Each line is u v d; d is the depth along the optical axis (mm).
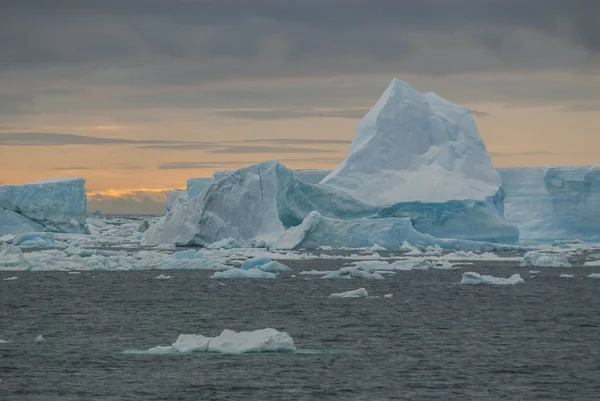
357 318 57094
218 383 36812
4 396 34875
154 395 35062
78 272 93500
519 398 35219
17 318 57156
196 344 43281
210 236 122625
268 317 57688
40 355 42562
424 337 49250
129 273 93500
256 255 110688
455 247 127875
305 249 123688
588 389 36719
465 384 37312
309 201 131250
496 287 79250
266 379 37531
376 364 40938
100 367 39625
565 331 52062
